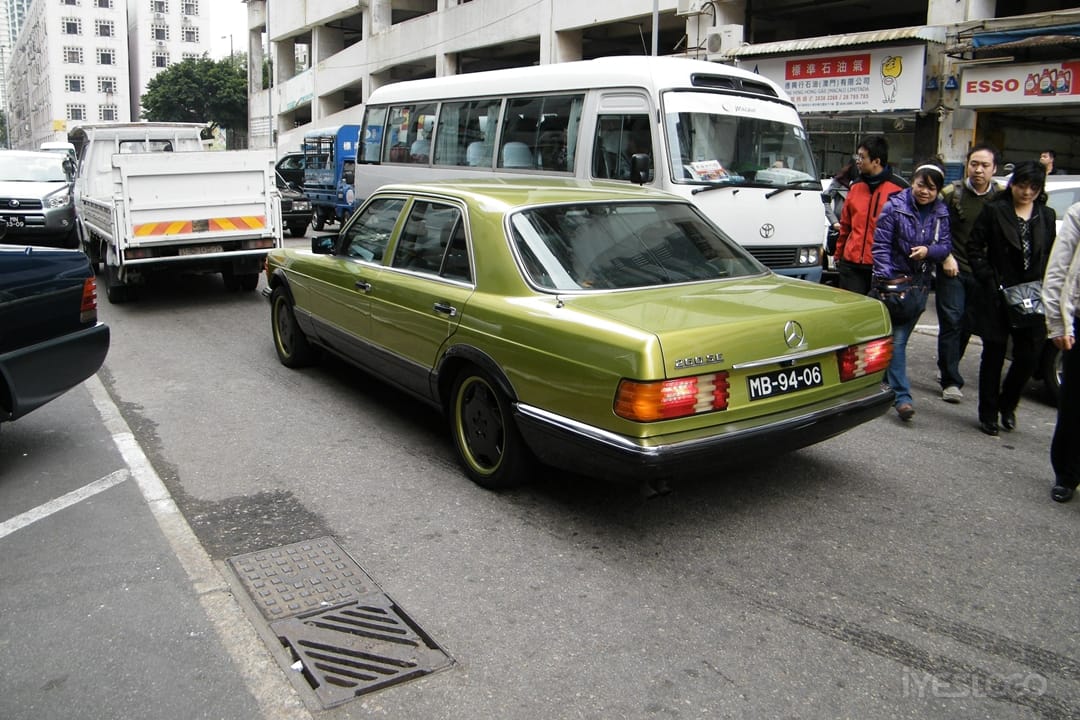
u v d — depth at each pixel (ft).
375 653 10.84
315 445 18.67
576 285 14.99
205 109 215.31
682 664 10.66
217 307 35.55
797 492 16.17
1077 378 15.21
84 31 343.46
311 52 154.81
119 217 32.45
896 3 64.54
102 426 19.94
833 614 11.86
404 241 18.74
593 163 29.35
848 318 14.84
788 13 67.26
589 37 86.94
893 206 19.61
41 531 14.43
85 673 10.46
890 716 9.73
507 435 15.23
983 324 19.36
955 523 14.87
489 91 35.01
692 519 14.92
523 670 10.52
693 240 17.06
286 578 12.79
